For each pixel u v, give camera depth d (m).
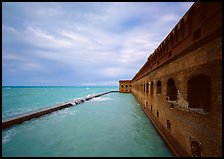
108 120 15.03
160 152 7.79
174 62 7.14
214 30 3.77
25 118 14.49
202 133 4.59
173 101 7.68
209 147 4.21
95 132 11.27
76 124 13.66
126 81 64.62
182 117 6.18
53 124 13.69
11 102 47.78
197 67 4.82
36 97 69.19
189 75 5.41
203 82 5.41
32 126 13.07
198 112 4.66
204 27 4.38
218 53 3.73
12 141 9.56
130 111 19.94
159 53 10.31
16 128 12.44
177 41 6.67
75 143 9.16
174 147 7.14
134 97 40.12
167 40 8.08
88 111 20.53
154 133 10.81
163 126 9.26
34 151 8.13
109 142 9.29
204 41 4.32
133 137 10.06
